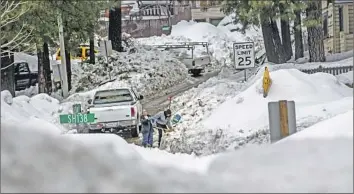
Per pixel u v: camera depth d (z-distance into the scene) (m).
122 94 56.38
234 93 58.50
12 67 68.50
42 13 62.84
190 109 56.88
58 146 14.62
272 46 88.75
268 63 80.88
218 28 173.38
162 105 68.56
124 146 25.34
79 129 50.78
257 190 13.04
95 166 13.91
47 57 78.38
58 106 57.91
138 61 104.25
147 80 91.94
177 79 100.81
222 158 15.66
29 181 13.35
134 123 52.53
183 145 42.53
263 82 48.59
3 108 40.53
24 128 15.77
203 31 165.75
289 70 51.50
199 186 13.39
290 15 69.62
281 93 47.78
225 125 45.03
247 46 55.22
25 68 92.25
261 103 47.09
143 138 45.66
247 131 41.31
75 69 97.62
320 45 79.69
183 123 52.38
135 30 183.25
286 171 14.05
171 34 170.75
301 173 13.84
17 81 90.75
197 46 151.50
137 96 60.88
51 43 73.12
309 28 79.75
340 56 85.44
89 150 14.67
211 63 126.31
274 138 20.98
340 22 108.94
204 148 40.94
